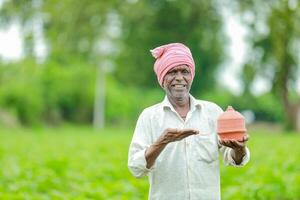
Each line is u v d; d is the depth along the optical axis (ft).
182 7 160.86
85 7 139.03
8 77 177.78
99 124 189.06
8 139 107.34
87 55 183.21
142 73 188.75
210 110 21.12
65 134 133.28
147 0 166.50
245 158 20.49
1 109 168.35
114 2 143.43
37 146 88.69
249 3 143.64
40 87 178.70
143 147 20.61
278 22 136.36
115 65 212.43
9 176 48.93
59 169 55.98
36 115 172.55
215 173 20.80
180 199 20.56
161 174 20.62
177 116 20.84
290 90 181.37
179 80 20.49
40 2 144.36
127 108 211.82
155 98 225.35
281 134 135.74
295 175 44.50
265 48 151.74
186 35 174.81
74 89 190.80
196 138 20.67
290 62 143.43
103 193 39.96
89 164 59.67
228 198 39.68
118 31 174.50
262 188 41.09
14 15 153.48
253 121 246.27
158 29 175.83
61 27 141.79
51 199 38.99
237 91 242.78
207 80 209.77
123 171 52.65
